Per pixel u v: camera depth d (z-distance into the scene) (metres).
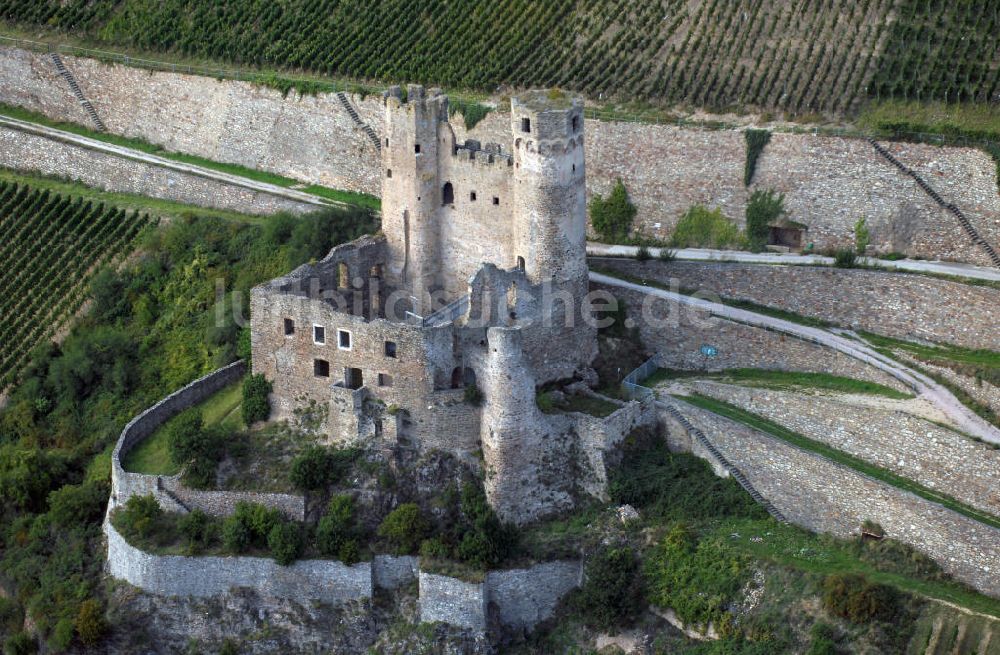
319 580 123.06
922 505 115.31
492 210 132.38
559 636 121.62
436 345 123.12
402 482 125.56
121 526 127.00
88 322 160.88
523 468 124.88
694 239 151.50
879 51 158.25
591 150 157.38
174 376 150.88
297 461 124.69
